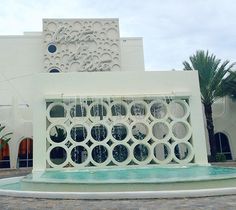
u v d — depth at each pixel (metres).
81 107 18.81
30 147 28.55
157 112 20.89
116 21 34.81
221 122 28.41
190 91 19.55
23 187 11.02
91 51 33.84
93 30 34.22
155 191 8.52
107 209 7.25
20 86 32.69
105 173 14.48
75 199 8.50
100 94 18.91
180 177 10.66
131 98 18.94
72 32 34.00
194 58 27.39
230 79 26.42
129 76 19.34
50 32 33.72
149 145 18.66
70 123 18.55
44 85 18.72
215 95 26.69
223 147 28.78
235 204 7.35
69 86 18.86
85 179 11.14
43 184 10.16
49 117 18.44
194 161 18.62
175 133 22.98
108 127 18.61
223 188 8.88
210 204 7.41
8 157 28.28
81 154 20.78
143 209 7.12
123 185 9.37
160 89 19.44
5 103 32.00
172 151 18.69
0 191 9.62
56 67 33.19
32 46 33.69
